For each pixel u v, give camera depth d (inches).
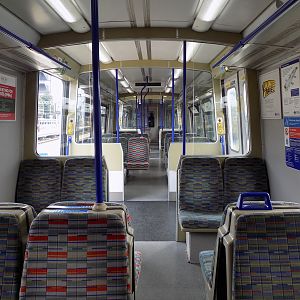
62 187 134.0
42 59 118.9
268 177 133.3
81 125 216.5
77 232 53.8
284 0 92.0
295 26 84.2
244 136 160.1
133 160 284.4
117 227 54.0
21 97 140.1
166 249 132.5
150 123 509.7
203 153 209.8
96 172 61.9
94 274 54.0
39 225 53.6
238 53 116.1
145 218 177.6
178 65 208.4
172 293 97.3
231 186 132.3
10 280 55.6
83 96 215.0
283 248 54.5
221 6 104.9
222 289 63.7
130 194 237.1
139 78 304.0
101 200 60.9
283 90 116.6
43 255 53.7
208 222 115.5
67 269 53.8
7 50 105.3
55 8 105.4
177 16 118.3
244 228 54.1
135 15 116.9
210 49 171.2
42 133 155.8
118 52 189.5
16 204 63.1
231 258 55.3
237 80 168.1
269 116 130.6
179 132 313.9
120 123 390.9
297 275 54.5
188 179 132.2
